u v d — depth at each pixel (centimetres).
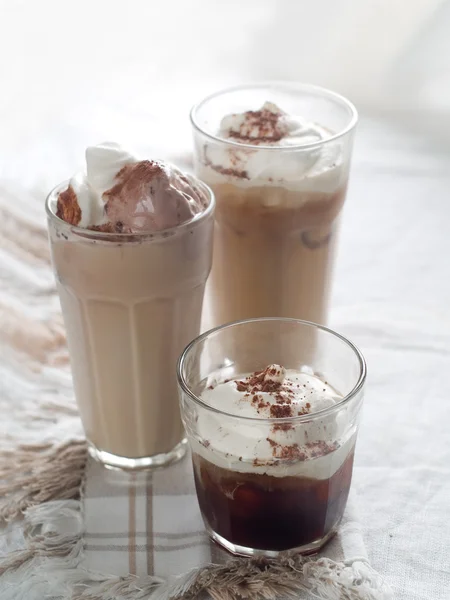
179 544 63
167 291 65
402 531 64
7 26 130
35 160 100
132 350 66
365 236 91
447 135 106
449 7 120
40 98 127
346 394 63
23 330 80
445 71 123
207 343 65
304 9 126
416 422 72
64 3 132
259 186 70
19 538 64
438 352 78
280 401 61
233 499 61
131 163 65
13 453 69
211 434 60
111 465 69
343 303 83
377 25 124
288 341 65
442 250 89
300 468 60
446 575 62
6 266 86
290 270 73
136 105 117
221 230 72
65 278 65
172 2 134
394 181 98
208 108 75
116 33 134
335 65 127
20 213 91
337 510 62
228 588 60
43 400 74
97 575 61
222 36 131
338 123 75
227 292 74
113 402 68
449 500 66
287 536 61
